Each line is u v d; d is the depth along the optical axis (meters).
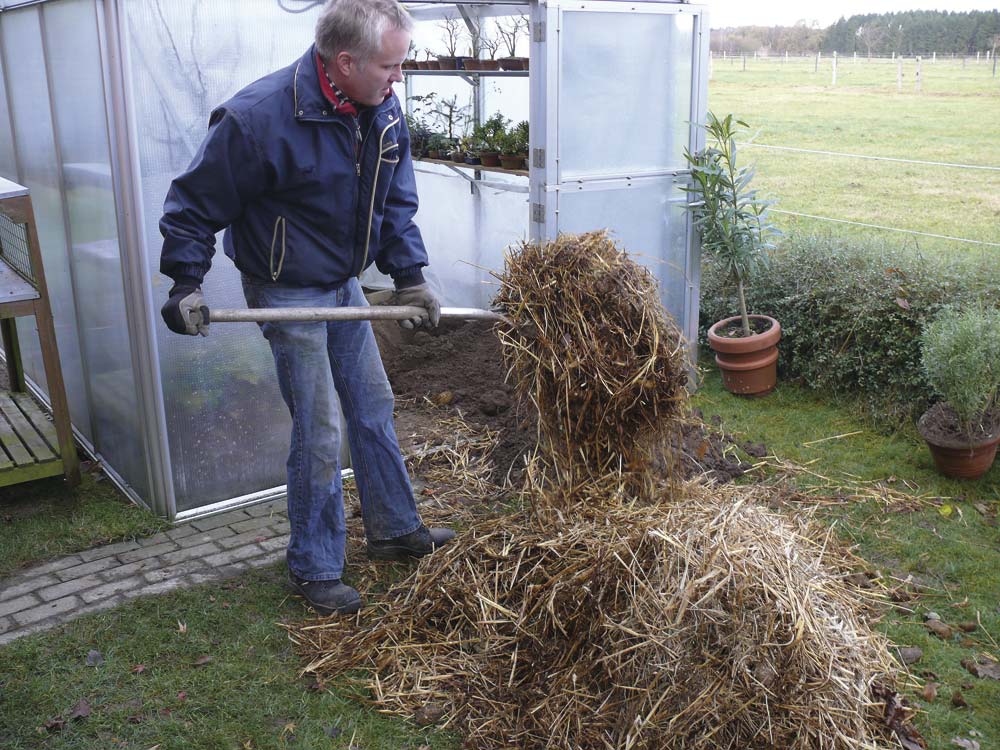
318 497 3.13
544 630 2.78
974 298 4.74
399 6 2.66
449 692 2.77
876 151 11.01
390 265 3.25
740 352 5.17
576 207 4.96
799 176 10.58
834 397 5.18
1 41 4.66
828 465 4.41
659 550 2.61
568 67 4.72
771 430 4.84
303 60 2.74
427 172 6.90
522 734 2.57
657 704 2.40
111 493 4.20
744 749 2.39
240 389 4.00
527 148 5.68
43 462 4.10
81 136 3.83
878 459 4.47
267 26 3.73
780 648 2.41
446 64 6.58
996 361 3.94
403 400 5.25
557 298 3.15
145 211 3.56
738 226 5.36
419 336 6.04
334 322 3.18
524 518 3.33
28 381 5.47
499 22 6.16
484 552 3.18
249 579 3.43
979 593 3.33
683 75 5.13
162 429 3.82
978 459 4.13
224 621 3.15
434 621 3.06
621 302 3.15
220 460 4.02
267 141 2.69
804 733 2.36
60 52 3.85
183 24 3.52
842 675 2.48
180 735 2.58
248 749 2.54
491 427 4.82
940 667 2.90
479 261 6.59
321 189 2.82
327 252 2.94
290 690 2.80
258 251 2.90
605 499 3.17
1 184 3.89
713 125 5.21
